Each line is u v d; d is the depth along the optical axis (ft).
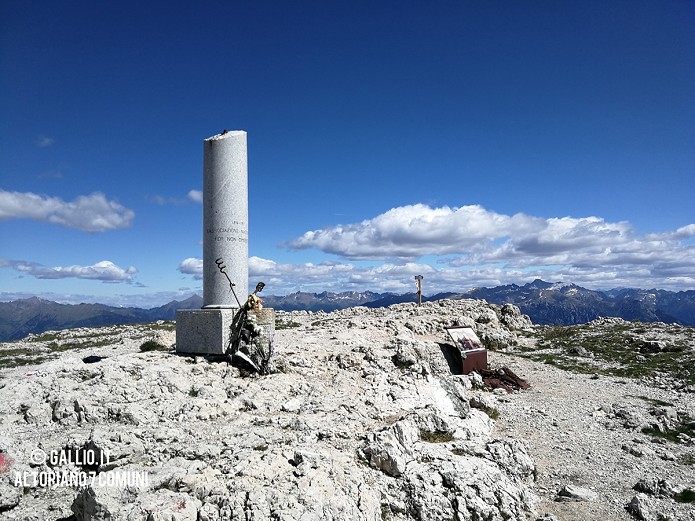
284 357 60.95
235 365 55.62
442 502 33.30
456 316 126.00
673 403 74.18
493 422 58.59
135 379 48.39
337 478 30.76
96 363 54.44
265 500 26.40
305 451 32.04
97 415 40.32
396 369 65.16
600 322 157.48
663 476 46.24
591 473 46.44
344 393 52.06
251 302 57.00
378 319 110.01
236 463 29.89
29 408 40.91
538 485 43.19
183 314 59.62
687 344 112.06
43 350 119.34
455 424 48.67
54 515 27.61
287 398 48.65
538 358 108.88
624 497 41.39
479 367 82.33
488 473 38.06
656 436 59.11
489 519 34.06
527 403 70.54
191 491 26.86
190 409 42.96
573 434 57.47
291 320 139.85
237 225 60.90
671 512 37.88
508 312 159.84
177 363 54.60
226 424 41.04
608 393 79.20
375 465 35.40
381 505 31.94
